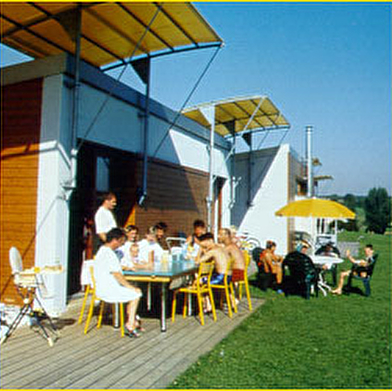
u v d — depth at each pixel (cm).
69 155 641
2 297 641
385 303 792
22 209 641
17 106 654
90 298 741
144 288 778
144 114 880
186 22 700
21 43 787
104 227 645
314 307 742
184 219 1110
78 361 437
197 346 493
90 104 711
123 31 745
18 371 406
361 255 1919
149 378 393
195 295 764
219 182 1481
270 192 1656
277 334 558
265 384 388
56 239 618
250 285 973
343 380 405
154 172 940
